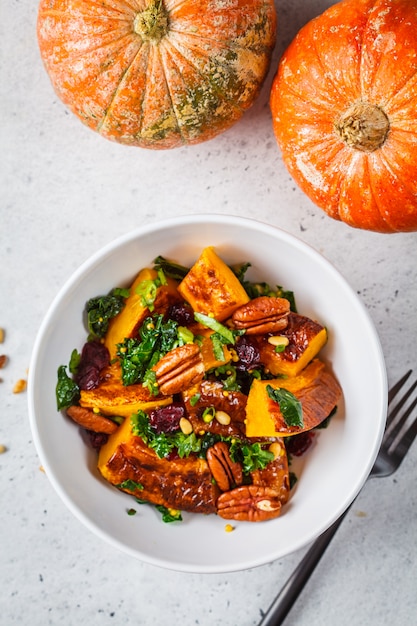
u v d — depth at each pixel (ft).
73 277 1.88
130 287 2.00
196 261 2.00
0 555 2.24
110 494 1.98
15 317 2.21
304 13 2.12
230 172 2.19
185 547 1.98
